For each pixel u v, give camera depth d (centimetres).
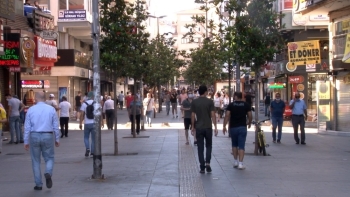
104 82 5056
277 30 1616
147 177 1194
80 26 3559
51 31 2923
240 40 1595
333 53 2392
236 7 1603
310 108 3406
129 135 2425
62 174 1260
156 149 1798
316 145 1900
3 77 2548
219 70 3669
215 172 1259
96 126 1168
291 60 3105
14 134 2098
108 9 1689
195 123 1274
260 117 3834
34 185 1112
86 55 4194
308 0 2323
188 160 1491
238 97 1304
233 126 1299
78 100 3700
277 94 1991
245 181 1129
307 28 3247
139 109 2422
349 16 2233
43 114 1042
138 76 2336
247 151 1712
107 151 1745
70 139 2272
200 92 1259
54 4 3500
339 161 1455
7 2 2125
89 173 1270
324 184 1091
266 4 1596
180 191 1023
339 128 2341
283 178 1166
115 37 1686
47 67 3291
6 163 1512
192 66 3972
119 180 1155
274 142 1997
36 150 1044
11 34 2386
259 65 1619
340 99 2325
